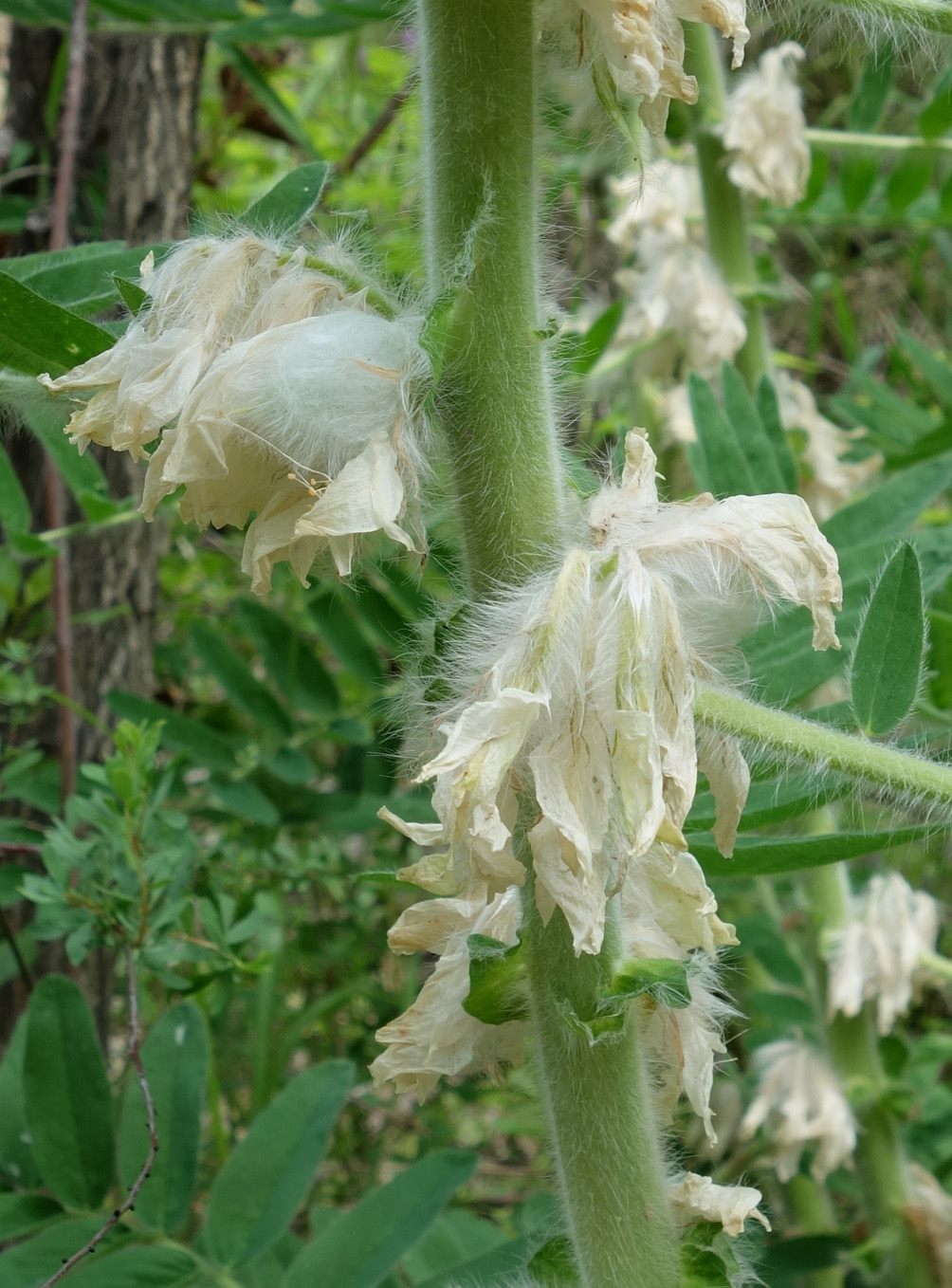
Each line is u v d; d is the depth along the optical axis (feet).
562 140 0.64
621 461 0.70
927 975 1.03
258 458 0.56
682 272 1.12
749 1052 1.20
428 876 0.58
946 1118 1.10
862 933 0.99
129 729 0.85
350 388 0.55
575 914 0.53
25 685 1.03
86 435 0.57
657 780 0.52
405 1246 0.81
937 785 0.60
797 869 0.65
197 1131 0.83
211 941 0.92
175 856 0.85
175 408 0.56
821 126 2.17
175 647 1.53
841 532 0.84
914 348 1.45
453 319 0.57
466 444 0.58
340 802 1.13
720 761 0.59
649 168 0.64
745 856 0.65
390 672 1.22
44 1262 0.78
